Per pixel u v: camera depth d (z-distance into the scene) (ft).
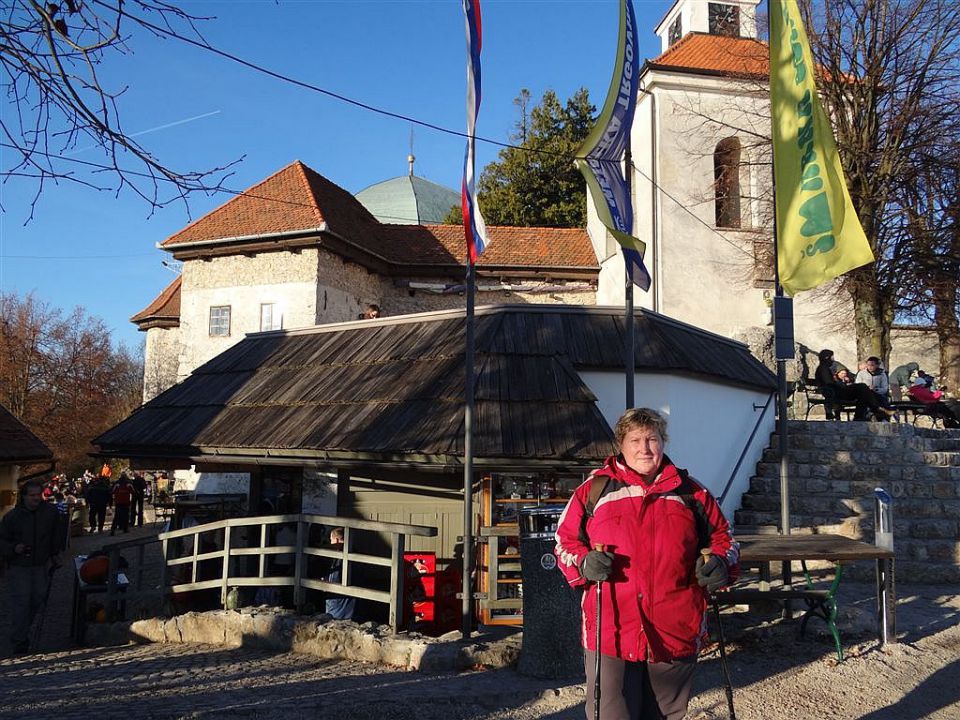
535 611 18.90
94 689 19.03
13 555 28.76
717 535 11.52
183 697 17.85
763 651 20.61
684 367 32.30
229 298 73.26
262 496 34.91
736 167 71.41
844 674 18.80
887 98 61.87
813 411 56.54
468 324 22.67
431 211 123.03
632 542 11.28
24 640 28.78
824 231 24.32
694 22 80.59
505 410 26.86
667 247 67.92
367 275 78.74
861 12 61.41
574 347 31.58
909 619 23.77
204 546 34.58
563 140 118.21
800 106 25.13
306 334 38.22
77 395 121.49
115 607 30.01
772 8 26.05
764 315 67.41
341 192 85.05
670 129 69.26
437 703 16.93
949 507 33.12
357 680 18.93
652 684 11.34
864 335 63.57
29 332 116.16
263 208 74.18
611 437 25.80
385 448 25.67
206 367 38.22
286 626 23.17
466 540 21.57
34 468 94.73
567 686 17.92
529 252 81.66
